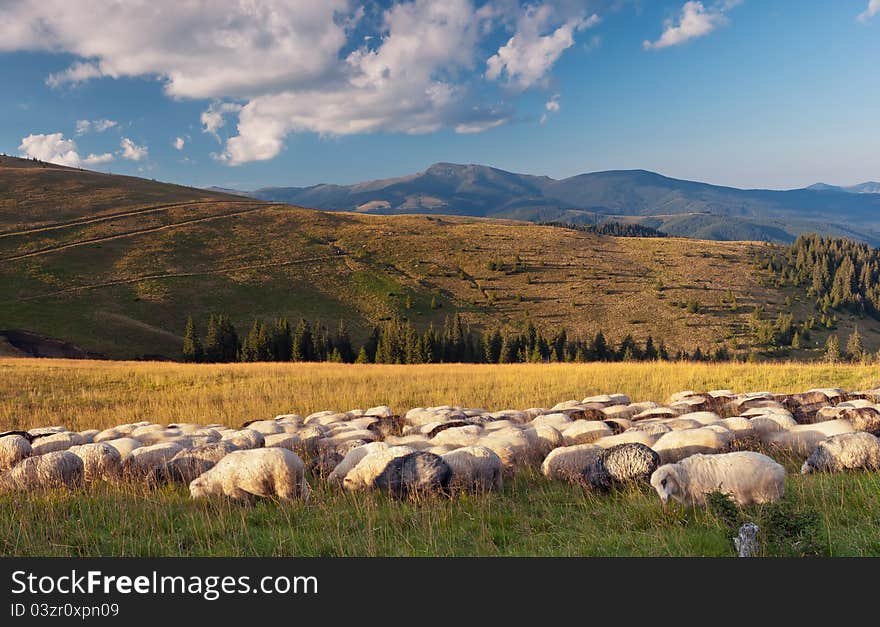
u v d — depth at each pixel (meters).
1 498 10.14
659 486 8.36
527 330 113.75
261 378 32.72
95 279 123.75
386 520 8.46
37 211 161.62
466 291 155.62
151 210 176.25
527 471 11.03
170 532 8.40
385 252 174.62
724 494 7.49
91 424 22.06
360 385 28.17
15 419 23.47
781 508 6.89
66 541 8.12
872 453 9.34
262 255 156.62
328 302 136.88
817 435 10.89
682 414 13.90
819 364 26.84
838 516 7.46
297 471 9.77
